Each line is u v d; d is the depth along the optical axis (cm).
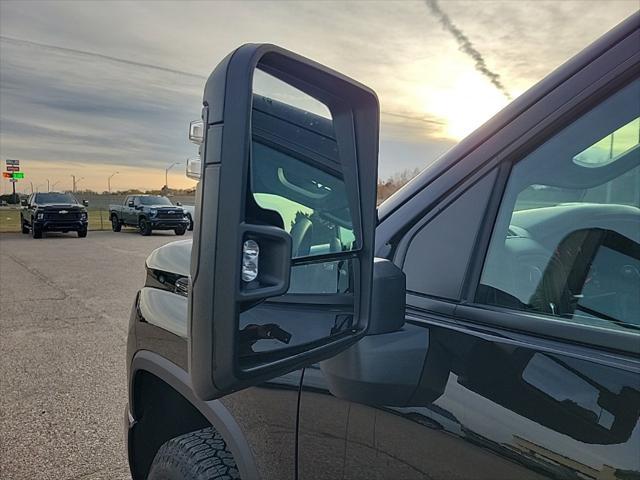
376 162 105
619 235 114
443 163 133
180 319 187
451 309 119
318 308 106
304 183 103
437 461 108
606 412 89
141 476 218
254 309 95
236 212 80
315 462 135
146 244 1852
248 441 156
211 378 83
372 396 119
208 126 82
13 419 373
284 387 142
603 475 86
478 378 106
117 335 596
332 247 109
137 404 216
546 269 118
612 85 107
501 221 119
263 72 93
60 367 484
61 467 311
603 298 110
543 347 102
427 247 129
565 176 115
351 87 104
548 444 93
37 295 841
